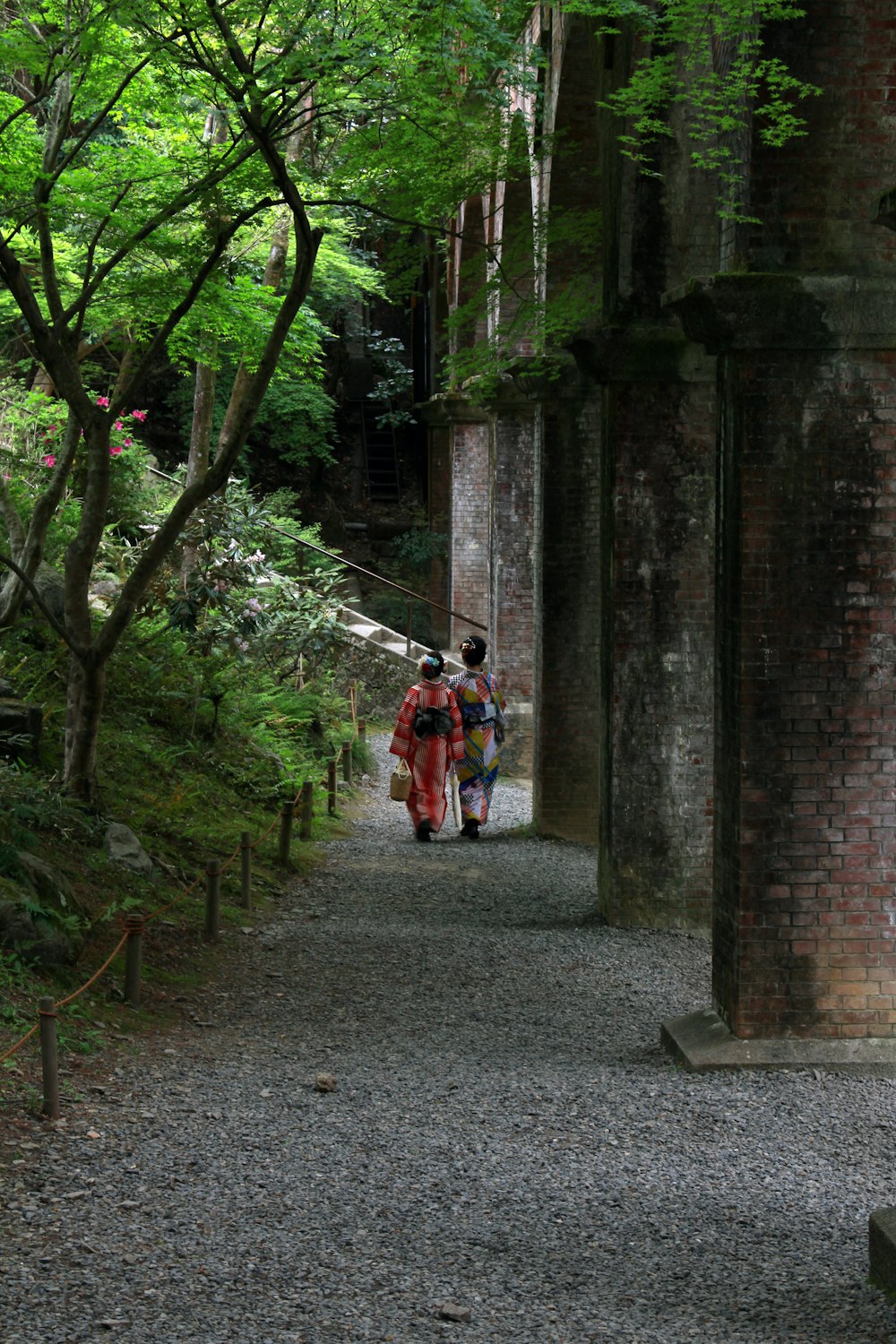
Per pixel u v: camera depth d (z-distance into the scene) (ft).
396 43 27.99
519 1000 27.48
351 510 99.25
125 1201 16.06
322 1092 21.12
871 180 22.12
